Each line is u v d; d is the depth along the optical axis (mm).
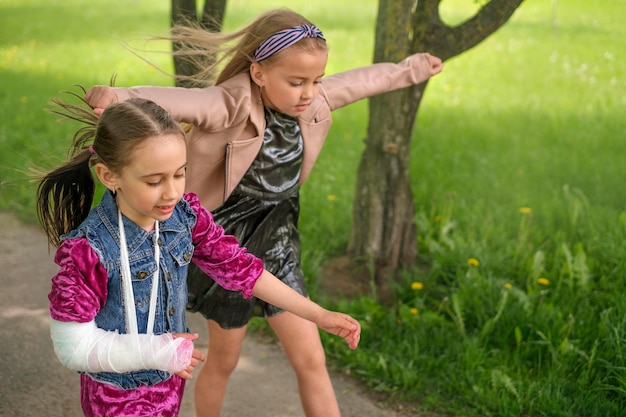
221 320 2670
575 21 13570
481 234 4727
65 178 2174
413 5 3867
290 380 3506
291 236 2770
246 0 15383
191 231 2166
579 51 11094
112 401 2072
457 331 3730
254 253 2666
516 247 4492
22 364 3508
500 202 5316
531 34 12406
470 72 9914
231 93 2490
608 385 3225
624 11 14586
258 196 2631
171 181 1923
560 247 4340
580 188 5598
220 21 4023
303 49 2438
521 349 3555
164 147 1881
